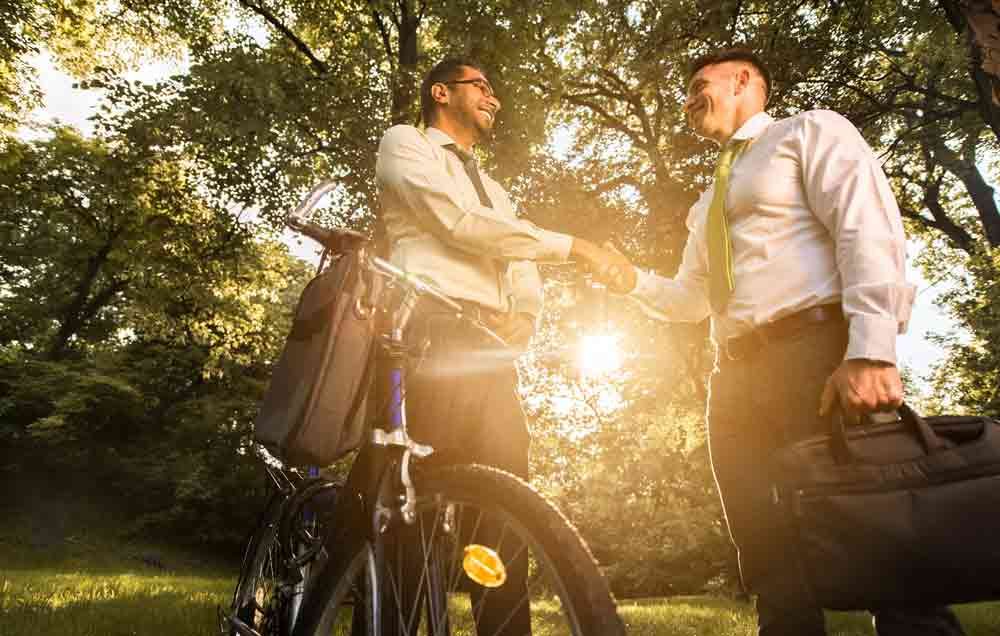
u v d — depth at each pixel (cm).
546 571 124
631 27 1296
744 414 177
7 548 2152
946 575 120
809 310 166
